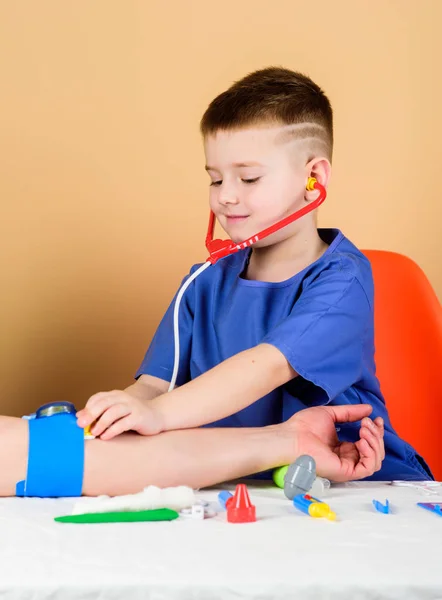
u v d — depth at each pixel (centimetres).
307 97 123
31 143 183
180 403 98
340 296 115
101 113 187
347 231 198
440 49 202
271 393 122
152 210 190
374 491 92
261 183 118
